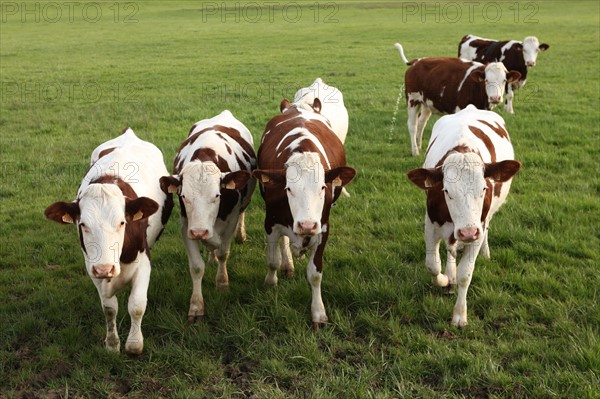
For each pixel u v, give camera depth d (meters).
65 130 13.39
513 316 5.85
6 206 8.94
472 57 16.91
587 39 28.48
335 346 5.51
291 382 5.05
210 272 6.92
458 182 5.36
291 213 5.82
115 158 5.78
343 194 9.05
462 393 4.88
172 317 5.88
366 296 6.18
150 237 5.79
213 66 22.92
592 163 10.22
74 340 5.58
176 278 6.72
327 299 6.25
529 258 7.07
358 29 36.62
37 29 38.69
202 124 7.34
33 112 15.16
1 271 7.00
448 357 5.20
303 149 6.11
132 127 13.48
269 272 6.44
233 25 41.03
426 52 25.67
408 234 7.66
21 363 5.31
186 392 4.91
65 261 7.25
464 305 5.78
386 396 4.79
